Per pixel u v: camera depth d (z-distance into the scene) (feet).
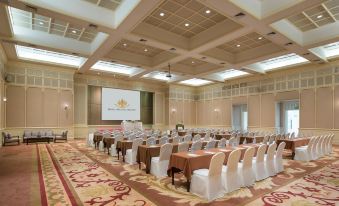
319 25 27.32
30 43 29.22
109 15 24.14
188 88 65.05
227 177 13.50
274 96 46.11
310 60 36.22
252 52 34.99
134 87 57.11
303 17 25.48
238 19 22.09
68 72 44.65
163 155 17.22
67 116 44.14
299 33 28.58
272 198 12.60
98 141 31.91
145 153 18.37
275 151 18.71
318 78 39.40
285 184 15.24
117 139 26.35
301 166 20.98
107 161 23.07
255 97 49.83
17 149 31.45
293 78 43.04
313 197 12.78
